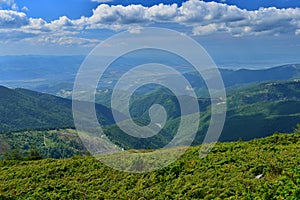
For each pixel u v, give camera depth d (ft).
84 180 88.22
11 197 82.79
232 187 61.67
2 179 103.35
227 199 55.93
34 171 104.27
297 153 78.54
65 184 86.84
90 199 74.90
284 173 62.03
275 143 98.02
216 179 68.59
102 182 83.41
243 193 56.65
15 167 120.98
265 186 56.80
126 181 79.87
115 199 72.23
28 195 82.58
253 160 76.79
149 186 74.95
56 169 101.14
